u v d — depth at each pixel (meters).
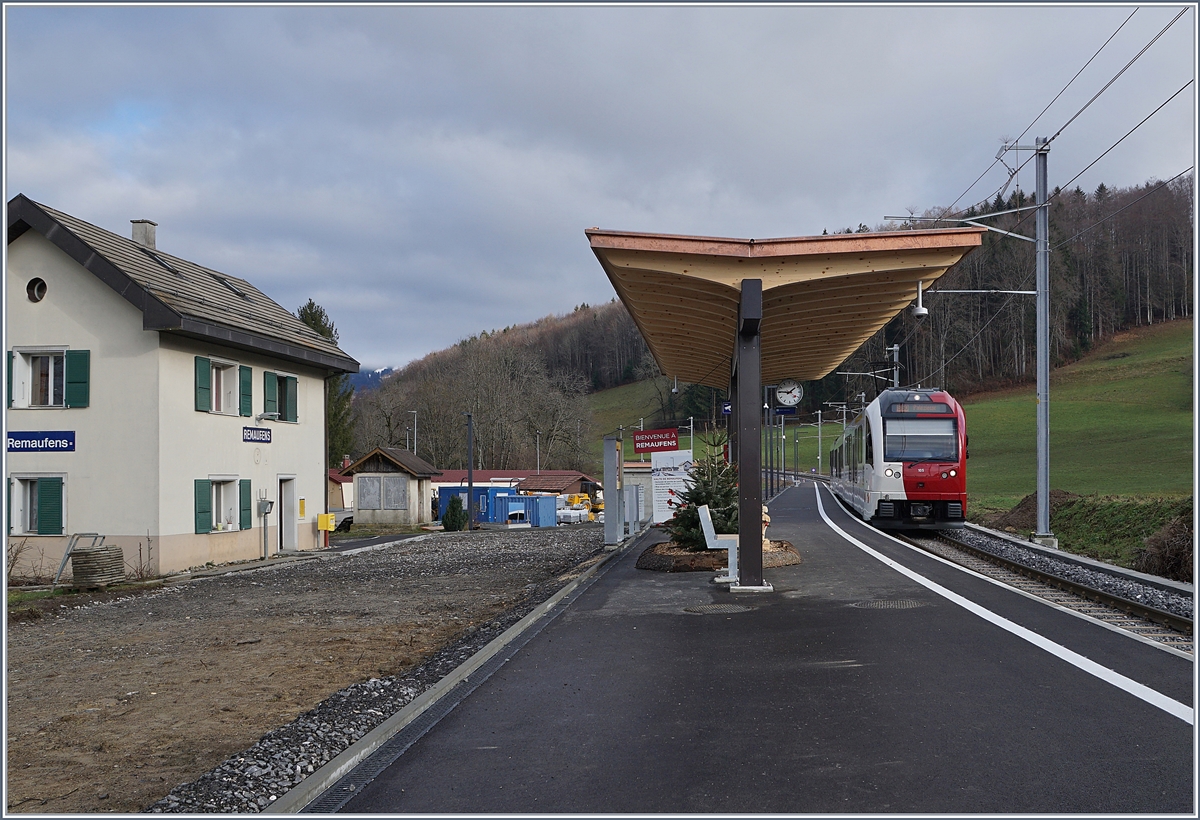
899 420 23.92
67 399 22.06
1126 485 44.44
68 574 21.86
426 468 56.53
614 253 12.59
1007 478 53.97
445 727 6.50
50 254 22.30
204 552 23.42
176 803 5.34
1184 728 6.00
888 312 14.79
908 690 7.10
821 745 5.81
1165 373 98.19
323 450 30.56
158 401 21.75
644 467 37.75
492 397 87.38
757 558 13.19
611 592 13.38
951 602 11.45
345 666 9.87
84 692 8.98
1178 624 10.16
